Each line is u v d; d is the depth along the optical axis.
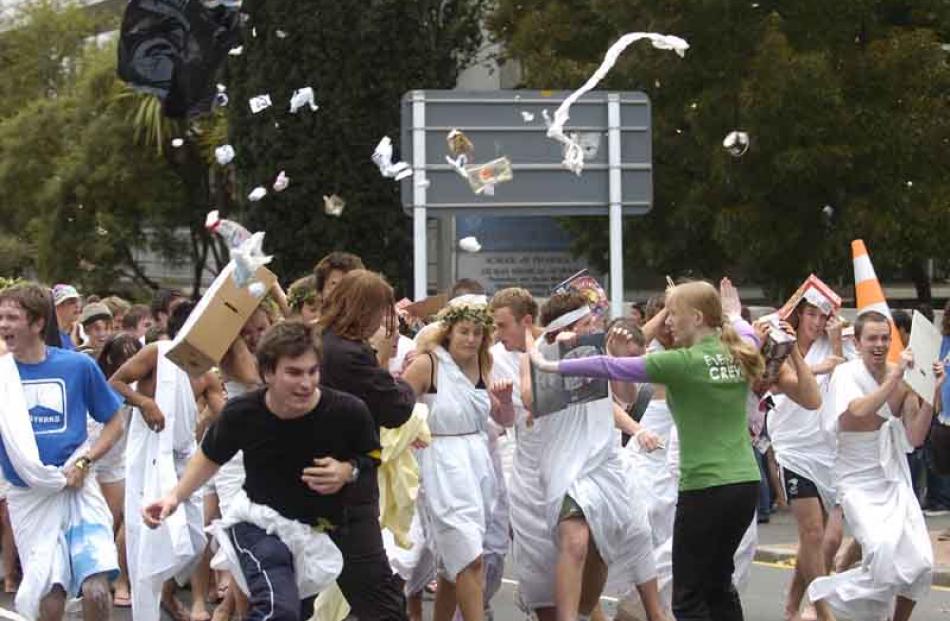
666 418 14.15
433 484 12.31
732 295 12.52
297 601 9.29
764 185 31.16
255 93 36.00
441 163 25.62
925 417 13.13
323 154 36.16
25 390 11.84
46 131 57.03
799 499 14.11
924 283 36.06
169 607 15.13
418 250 25.61
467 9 37.38
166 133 49.81
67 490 11.94
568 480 12.49
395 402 10.36
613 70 32.34
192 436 13.74
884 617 13.23
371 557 10.06
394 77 36.19
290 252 36.41
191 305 13.98
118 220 52.72
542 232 41.41
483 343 12.59
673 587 11.66
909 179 31.27
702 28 31.12
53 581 11.71
